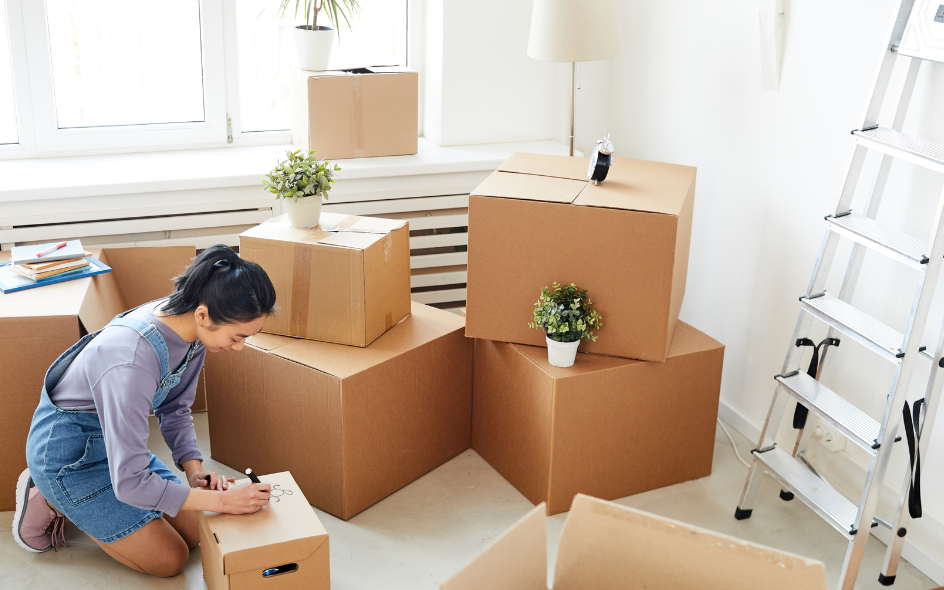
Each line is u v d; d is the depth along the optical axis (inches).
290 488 78.7
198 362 80.2
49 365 84.4
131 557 78.8
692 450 99.3
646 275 86.0
